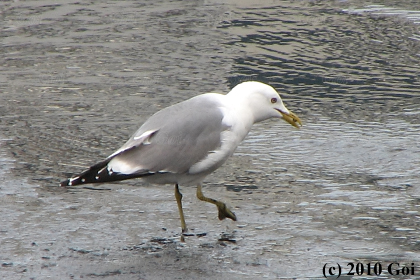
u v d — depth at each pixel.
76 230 9.62
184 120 9.58
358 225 9.84
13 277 8.37
